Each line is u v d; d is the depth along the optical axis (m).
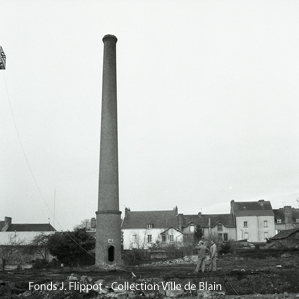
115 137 40.44
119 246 38.38
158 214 87.25
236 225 86.81
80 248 47.50
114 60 42.47
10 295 23.61
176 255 58.62
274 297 23.33
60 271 35.38
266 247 62.97
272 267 32.12
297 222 88.62
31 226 82.62
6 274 32.41
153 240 83.31
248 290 25.06
